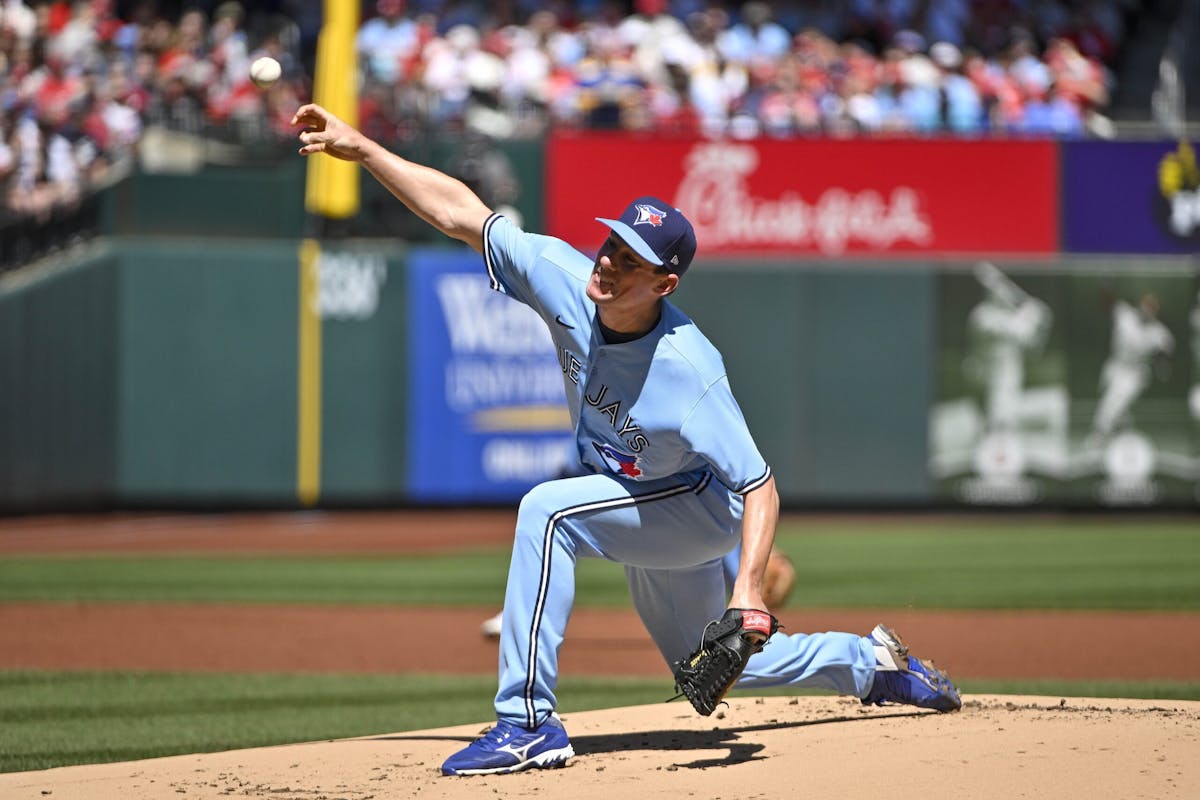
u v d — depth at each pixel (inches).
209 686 986.7
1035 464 2341.3
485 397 2329.0
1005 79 2655.0
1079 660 1085.1
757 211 2348.7
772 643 645.3
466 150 2304.4
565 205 2327.8
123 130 2405.3
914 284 2332.7
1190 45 2893.7
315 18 2746.1
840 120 2549.2
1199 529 2190.0
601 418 585.9
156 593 1520.7
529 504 589.9
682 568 613.0
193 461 2257.6
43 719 850.1
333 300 2290.8
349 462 2305.6
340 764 620.7
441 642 1211.9
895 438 2338.8
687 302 2325.3
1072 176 2356.1
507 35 2650.1
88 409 2236.7
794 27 2773.1
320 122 622.8
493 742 583.8
